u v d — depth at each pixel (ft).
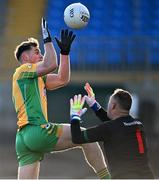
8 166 143.74
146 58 183.32
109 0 214.90
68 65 57.36
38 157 57.77
